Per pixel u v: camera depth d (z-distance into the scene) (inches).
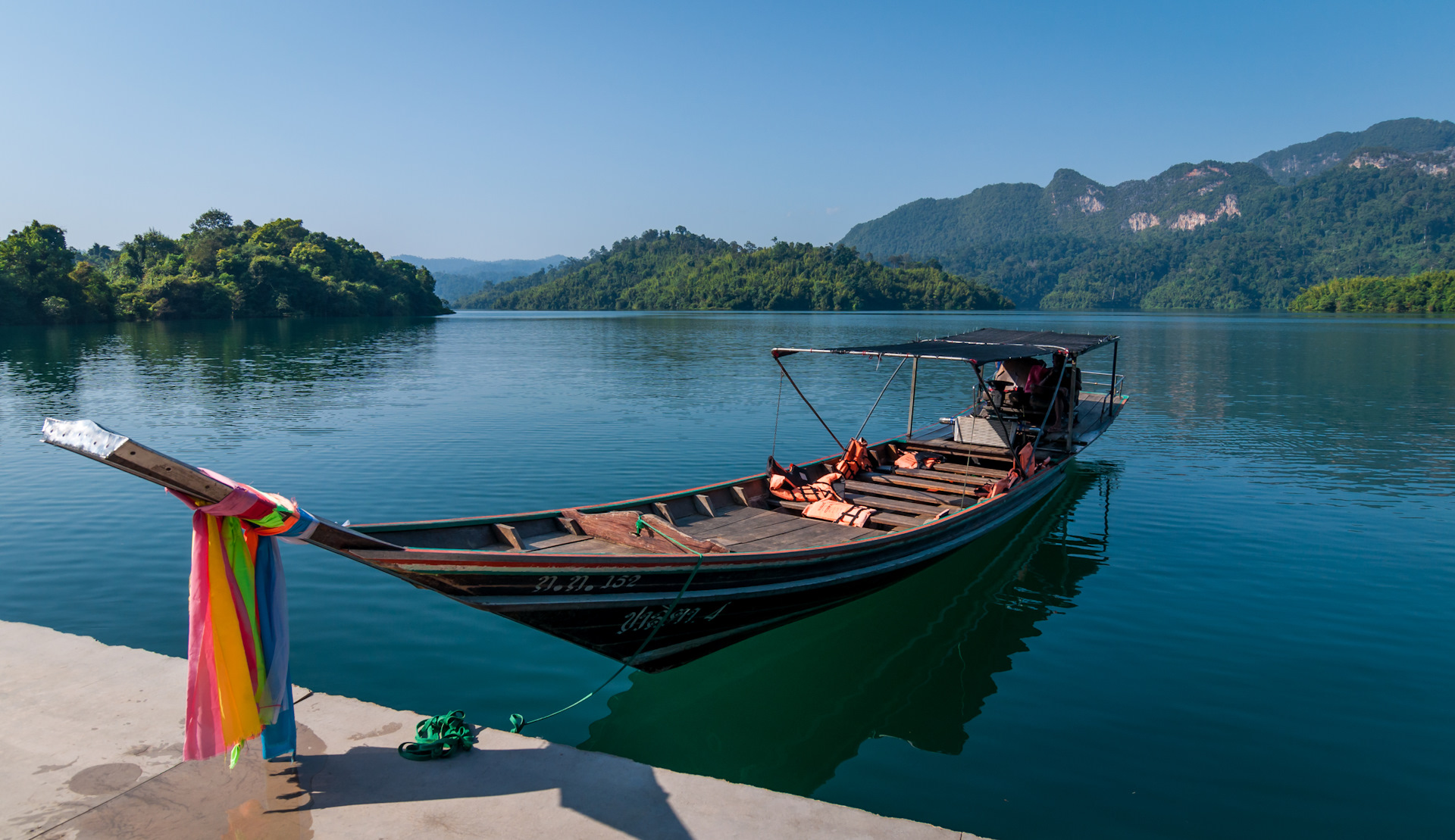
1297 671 325.1
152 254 4207.7
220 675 165.6
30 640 240.1
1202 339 2588.6
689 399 1039.6
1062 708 297.9
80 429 143.3
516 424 832.3
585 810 172.6
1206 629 367.6
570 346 2123.5
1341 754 265.6
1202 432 857.5
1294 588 415.5
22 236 2984.7
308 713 208.8
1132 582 428.1
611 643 283.7
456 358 1699.1
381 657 317.1
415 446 714.2
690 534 375.6
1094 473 669.3
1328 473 666.8
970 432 593.0
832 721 296.2
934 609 400.2
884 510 446.6
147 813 165.6
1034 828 228.4
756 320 4852.4
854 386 1218.6
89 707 205.3
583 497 548.1
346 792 176.1
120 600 357.7
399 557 203.5
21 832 157.9
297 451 687.7
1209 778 253.0
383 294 4699.8
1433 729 280.2
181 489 152.9
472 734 200.8
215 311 3582.7
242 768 183.6
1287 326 3762.3
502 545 296.2
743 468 641.6
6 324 2721.5
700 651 324.5
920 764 263.7
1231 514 548.7
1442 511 553.6
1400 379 1359.5
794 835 166.4
